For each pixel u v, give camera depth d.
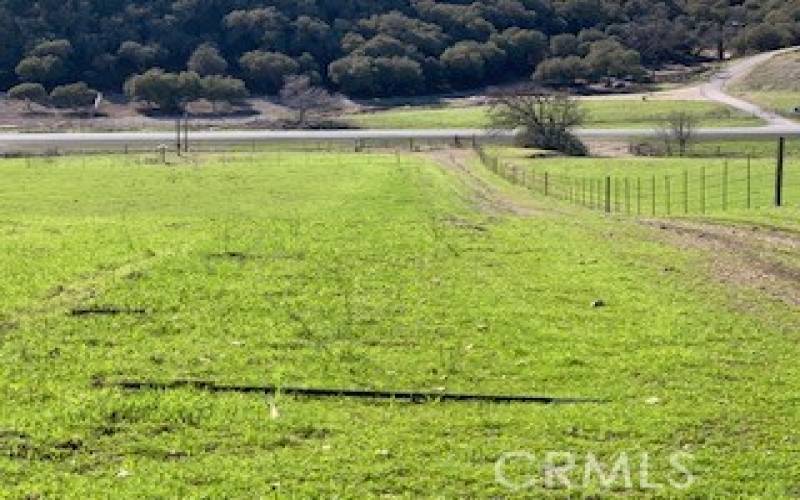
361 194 60.53
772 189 66.38
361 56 185.88
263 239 32.88
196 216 46.62
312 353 18.91
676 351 19.38
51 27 183.75
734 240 36.84
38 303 22.72
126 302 22.62
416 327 21.05
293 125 149.75
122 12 190.75
